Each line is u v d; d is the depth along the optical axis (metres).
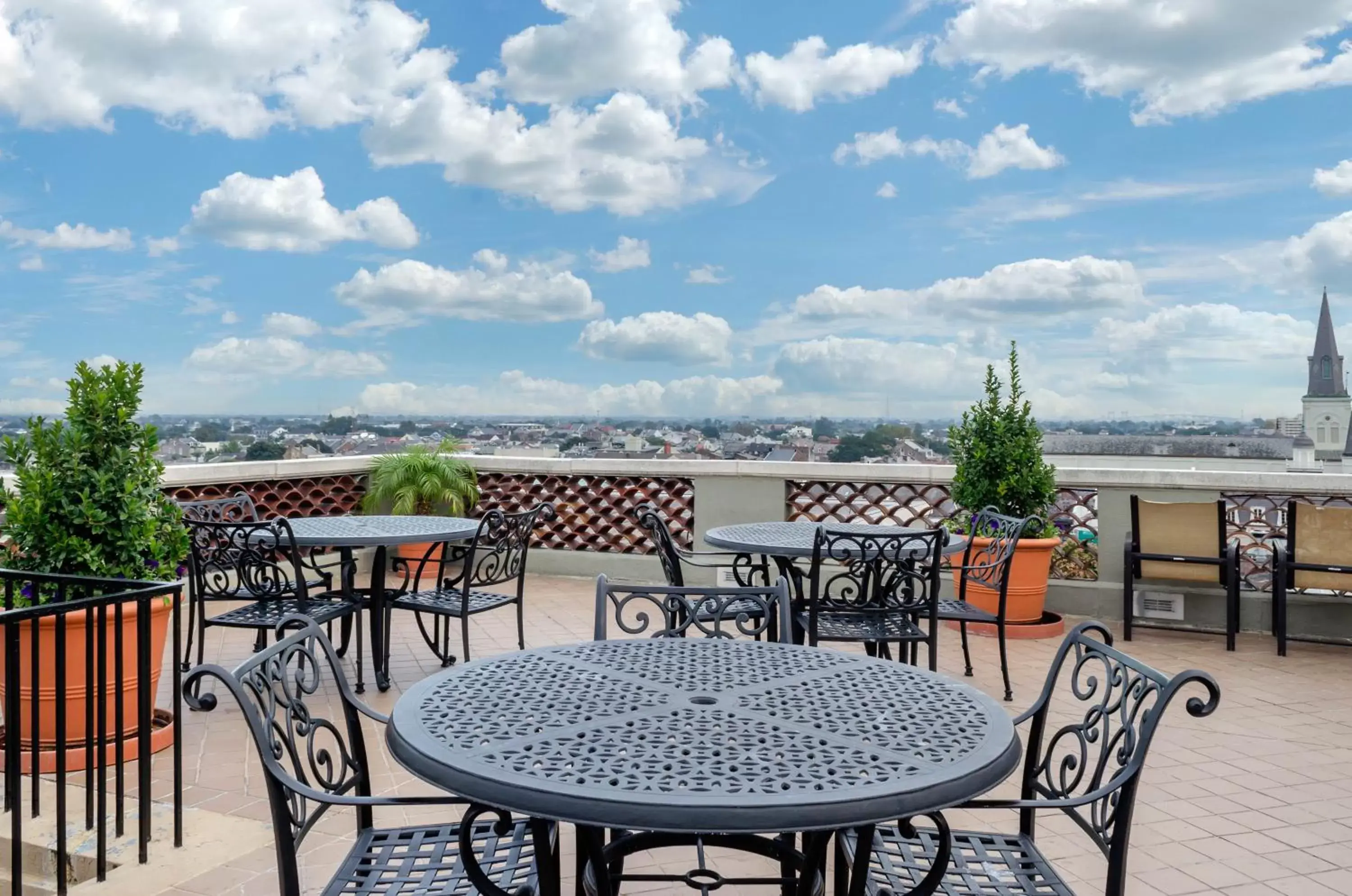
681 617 2.62
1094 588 6.18
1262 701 4.39
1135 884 2.57
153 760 3.46
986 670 4.91
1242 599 5.89
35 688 2.94
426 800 1.65
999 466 5.80
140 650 2.63
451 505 7.77
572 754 1.50
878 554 3.86
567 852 2.79
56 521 3.28
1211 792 3.25
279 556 6.91
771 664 2.09
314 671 1.97
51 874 2.69
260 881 2.54
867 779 1.41
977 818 3.03
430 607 4.47
